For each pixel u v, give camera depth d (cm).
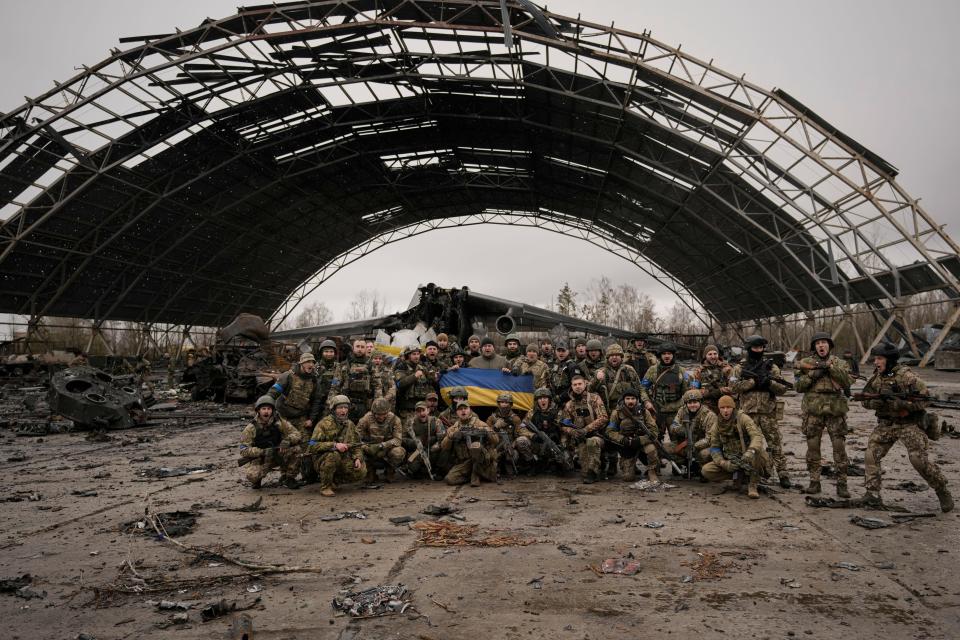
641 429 764
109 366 3559
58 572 445
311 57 2667
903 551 461
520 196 4875
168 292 4291
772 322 4569
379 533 540
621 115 2833
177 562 464
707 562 446
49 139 2562
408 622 349
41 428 1420
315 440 722
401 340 1302
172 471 873
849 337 4300
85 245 3338
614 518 579
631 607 367
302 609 370
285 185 3844
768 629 334
